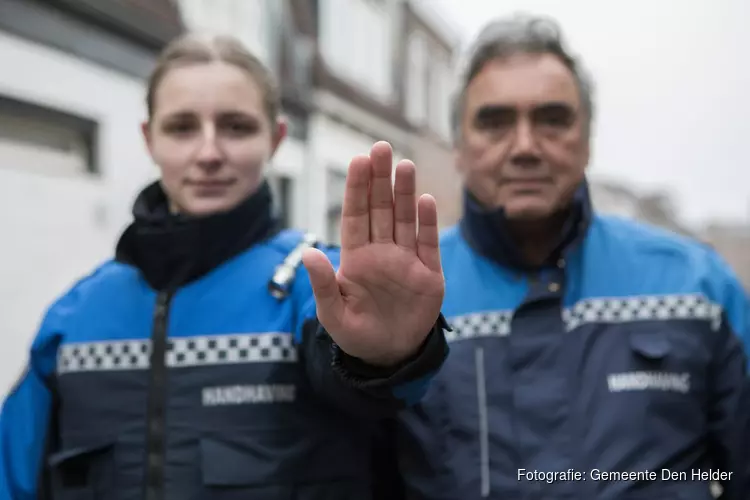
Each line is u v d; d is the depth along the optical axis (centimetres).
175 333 96
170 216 99
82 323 101
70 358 99
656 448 99
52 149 244
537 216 112
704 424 104
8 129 225
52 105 239
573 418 102
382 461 108
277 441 91
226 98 100
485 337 110
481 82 113
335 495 92
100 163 261
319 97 375
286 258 101
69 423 97
